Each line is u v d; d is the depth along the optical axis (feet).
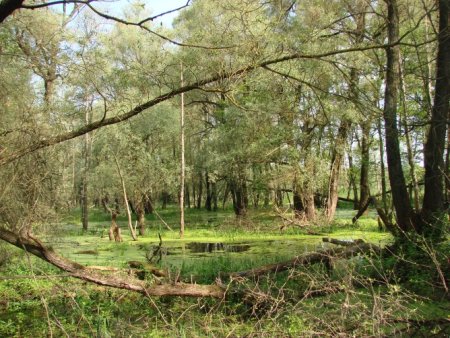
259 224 68.23
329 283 19.38
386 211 39.04
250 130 65.87
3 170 23.68
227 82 25.07
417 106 40.01
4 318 23.98
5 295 27.02
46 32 30.86
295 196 74.43
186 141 92.48
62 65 28.71
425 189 29.89
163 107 74.84
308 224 65.41
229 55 24.98
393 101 31.22
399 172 30.55
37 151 25.57
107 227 79.41
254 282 26.55
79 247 49.65
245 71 24.58
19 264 32.65
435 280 23.11
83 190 74.28
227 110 65.21
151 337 19.85
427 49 36.83
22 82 30.60
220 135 69.41
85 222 73.77
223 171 73.05
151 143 78.02
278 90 40.81
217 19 28.22
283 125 63.26
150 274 27.99
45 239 31.60
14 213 24.00
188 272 31.50
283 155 66.28
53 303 25.55
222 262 34.50
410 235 27.76
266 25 25.05
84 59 28.12
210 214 108.58
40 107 29.63
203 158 86.63
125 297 26.32
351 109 51.19
